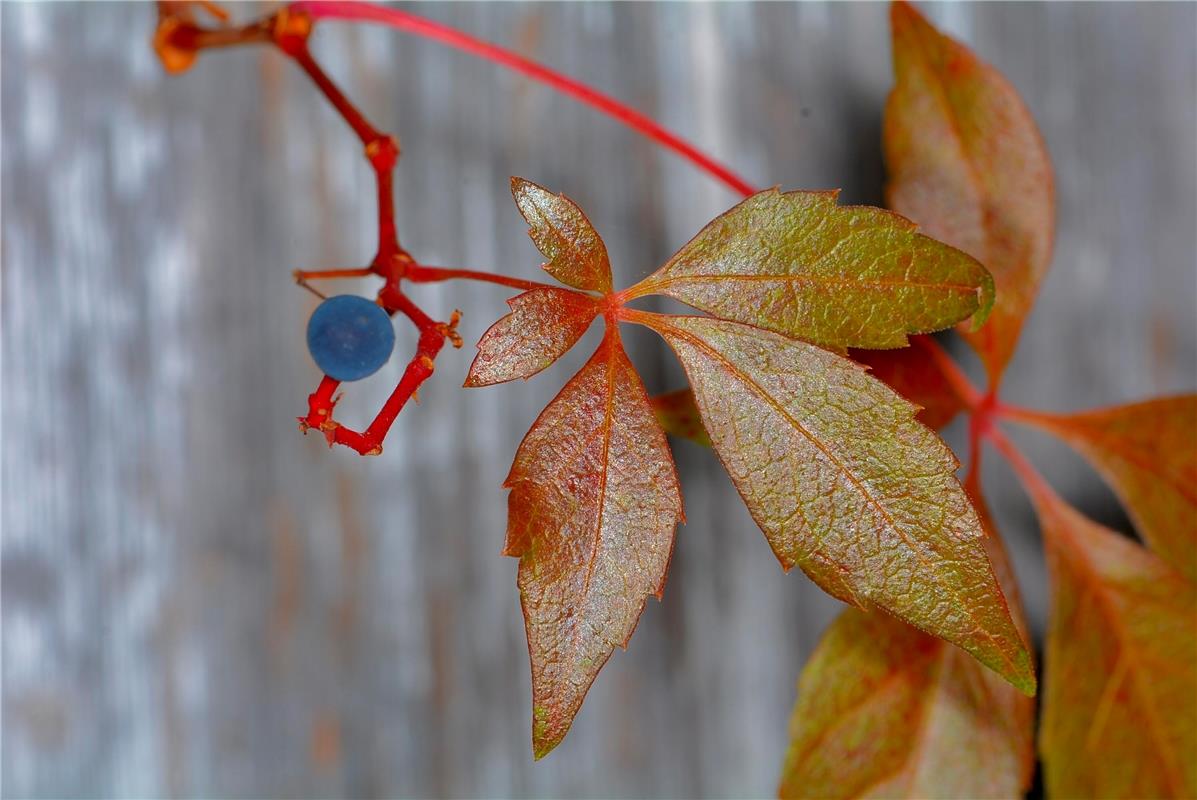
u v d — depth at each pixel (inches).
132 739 12.4
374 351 9.8
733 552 12.6
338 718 12.5
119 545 12.4
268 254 12.4
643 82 12.5
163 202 12.4
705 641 12.6
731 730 12.6
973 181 11.3
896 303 10.0
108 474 12.4
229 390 12.5
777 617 12.6
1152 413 11.4
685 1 12.6
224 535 12.5
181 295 12.4
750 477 10.0
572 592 9.9
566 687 9.8
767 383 10.0
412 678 12.5
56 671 12.4
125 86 12.4
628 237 12.5
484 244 12.5
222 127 12.4
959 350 12.6
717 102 12.6
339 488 12.5
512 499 9.9
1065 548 11.5
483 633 12.5
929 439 9.9
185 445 12.4
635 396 10.0
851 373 10.0
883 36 12.6
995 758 11.0
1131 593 11.4
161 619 12.4
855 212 10.1
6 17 12.3
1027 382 12.6
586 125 12.5
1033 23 12.7
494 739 12.5
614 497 9.9
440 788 12.5
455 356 12.4
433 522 12.5
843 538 9.9
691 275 10.1
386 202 10.8
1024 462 11.6
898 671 11.1
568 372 12.5
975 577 9.9
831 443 10.0
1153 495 11.4
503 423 12.5
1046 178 11.3
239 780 12.4
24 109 12.3
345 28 12.4
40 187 12.4
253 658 12.5
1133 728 11.2
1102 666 11.3
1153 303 12.7
